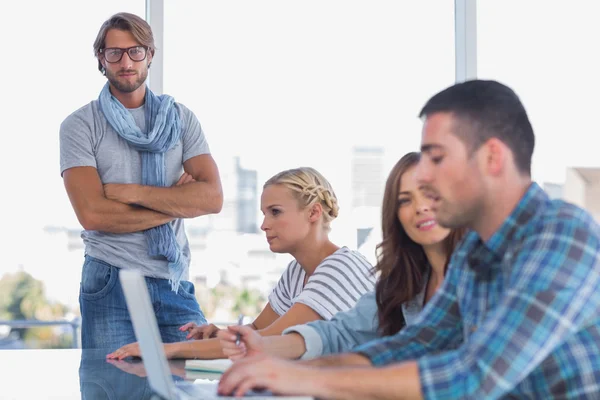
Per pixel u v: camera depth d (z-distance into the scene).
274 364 1.14
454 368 1.03
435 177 1.10
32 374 1.70
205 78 3.63
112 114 2.94
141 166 2.98
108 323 2.88
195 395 1.22
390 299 1.69
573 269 1.02
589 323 1.06
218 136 3.63
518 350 1.00
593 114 3.96
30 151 3.48
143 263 2.92
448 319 1.35
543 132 3.93
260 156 3.65
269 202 2.21
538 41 3.93
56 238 3.52
